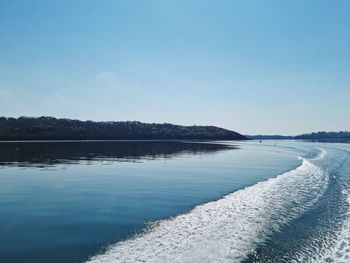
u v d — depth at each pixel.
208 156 58.44
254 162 45.97
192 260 9.43
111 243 11.55
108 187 24.05
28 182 26.64
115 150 75.56
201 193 21.30
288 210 15.77
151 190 22.67
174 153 65.94
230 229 12.53
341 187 22.12
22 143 117.44
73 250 11.12
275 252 10.52
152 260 9.38
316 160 43.47
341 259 10.15
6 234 13.04
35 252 11.09
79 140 167.25
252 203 17.19
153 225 13.71
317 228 13.09
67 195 21.02
